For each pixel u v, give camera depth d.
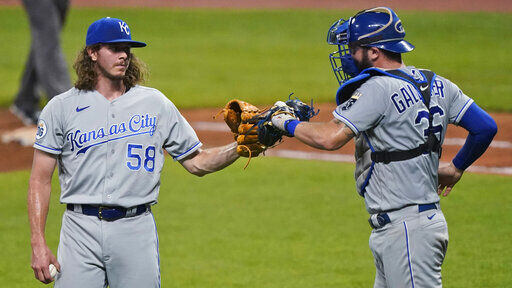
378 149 15.02
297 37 90.25
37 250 14.96
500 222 28.16
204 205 31.66
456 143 41.97
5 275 23.94
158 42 87.00
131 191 15.20
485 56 75.38
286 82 64.25
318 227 28.52
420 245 14.77
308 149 42.19
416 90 14.96
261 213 30.41
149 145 15.45
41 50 43.47
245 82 64.38
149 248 15.42
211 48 83.25
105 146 15.16
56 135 15.27
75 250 15.16
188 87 62.06
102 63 15.22
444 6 110.75
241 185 34.62
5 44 84.75
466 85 60.91
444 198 31.41
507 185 33.19
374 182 15.24
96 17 102.94
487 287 22.17
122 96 15.55
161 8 112.00
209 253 25.97
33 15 43.25
